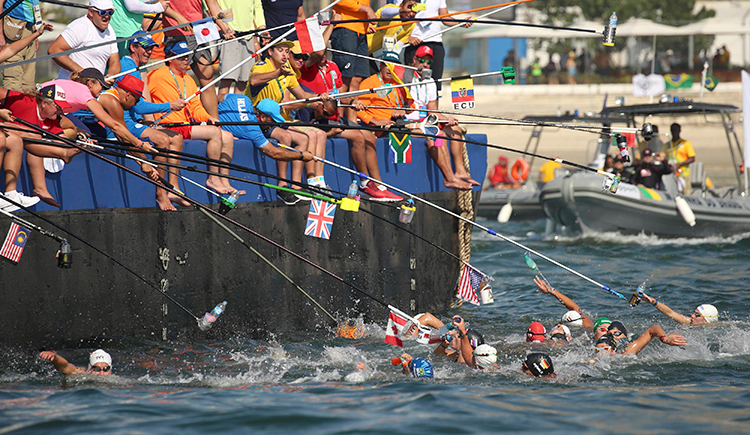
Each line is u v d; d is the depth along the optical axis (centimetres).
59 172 2808
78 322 2891
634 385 2752
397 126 3734
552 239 6881
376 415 2298
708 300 4384
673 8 14700
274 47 3300
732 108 6725
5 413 2262
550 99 13112
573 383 2777
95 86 2827
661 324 3856
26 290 2739
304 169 3569
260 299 3434
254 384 2683
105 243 2952
